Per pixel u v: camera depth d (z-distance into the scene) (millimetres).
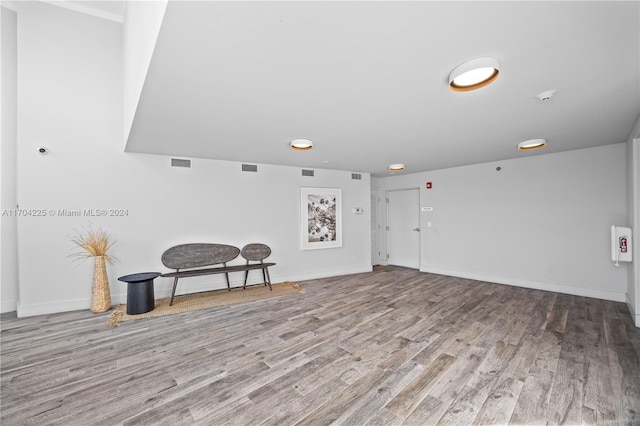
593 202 4145
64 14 3801
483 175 5320
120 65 4117
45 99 3658
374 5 1232
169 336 2934
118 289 4051
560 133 3381
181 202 4500
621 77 1972
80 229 3836
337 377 2166
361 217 6375
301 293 4543
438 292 4570
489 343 2713
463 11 1286
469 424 1673
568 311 3586
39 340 2846
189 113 2609
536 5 1252
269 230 5270
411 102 2387
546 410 1784
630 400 1862
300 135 3365
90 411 1811
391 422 1692
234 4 1204
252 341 2799
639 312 3076
